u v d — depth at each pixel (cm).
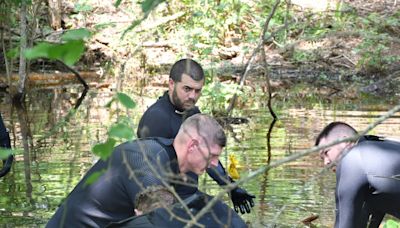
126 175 437
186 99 574
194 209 384
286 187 741
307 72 1313
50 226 461
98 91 1273
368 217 508
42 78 1339
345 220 500
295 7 1376
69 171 802
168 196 398
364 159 496
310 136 938
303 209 683
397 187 492
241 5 1379
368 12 1416
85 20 1459
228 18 1391
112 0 1520
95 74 1359
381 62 1305
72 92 1268
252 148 882
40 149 898
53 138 952
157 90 1266
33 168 814
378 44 1296
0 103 1211
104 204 443
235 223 385
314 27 1190
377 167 494
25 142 939
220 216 384
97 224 446
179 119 575
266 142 912
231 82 1260
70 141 933
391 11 1423
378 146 500
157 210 385
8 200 711
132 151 437
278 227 639
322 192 728
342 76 1299
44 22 1455
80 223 449
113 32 1438
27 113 1127
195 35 1352
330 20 1157
